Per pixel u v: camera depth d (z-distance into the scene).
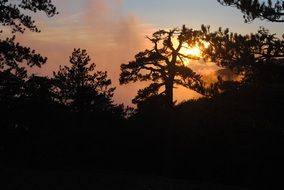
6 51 17.38
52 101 20.25
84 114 33.59
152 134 34.94
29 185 16.02
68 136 29.11
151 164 32.97
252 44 15.41
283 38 15.38
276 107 16.28
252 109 16.59
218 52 15.91
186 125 34.00
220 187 18.30
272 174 23.95
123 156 33.16
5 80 17.91
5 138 18.42
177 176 30.56
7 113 18.08
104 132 33.34
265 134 16.78
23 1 17.61
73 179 17.61
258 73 15.91
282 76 15.62
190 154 31.00
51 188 15.77
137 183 17.55
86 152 30.97
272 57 15.45
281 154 22.78
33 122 18.75
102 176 18.78
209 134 30.70
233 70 16.09
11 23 17.56
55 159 24.30
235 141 28.09
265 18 15.10
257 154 25.05
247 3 14.84
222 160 28.19
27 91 18.31
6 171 18.41
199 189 17.33
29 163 22.16
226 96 17.06
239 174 26.20
